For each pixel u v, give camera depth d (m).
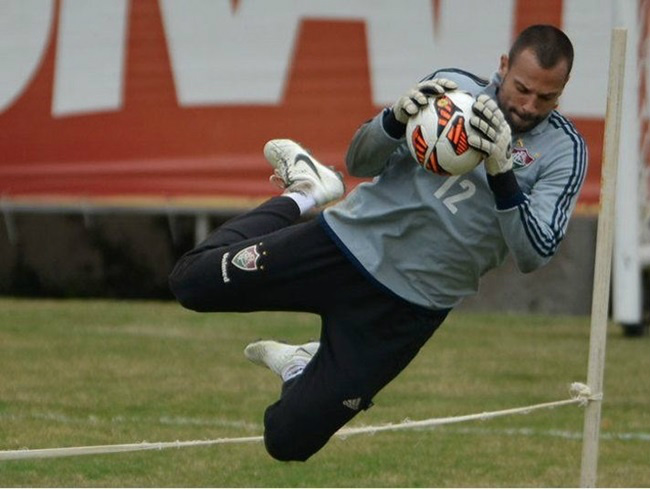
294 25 49.28
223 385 35.31
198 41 49.75
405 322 19.95
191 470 26.80
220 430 30.00
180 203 50.22
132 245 53.94
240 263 19.95
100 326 44.78
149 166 50.25
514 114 18.98
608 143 21.81
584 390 22.12
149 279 53.91
